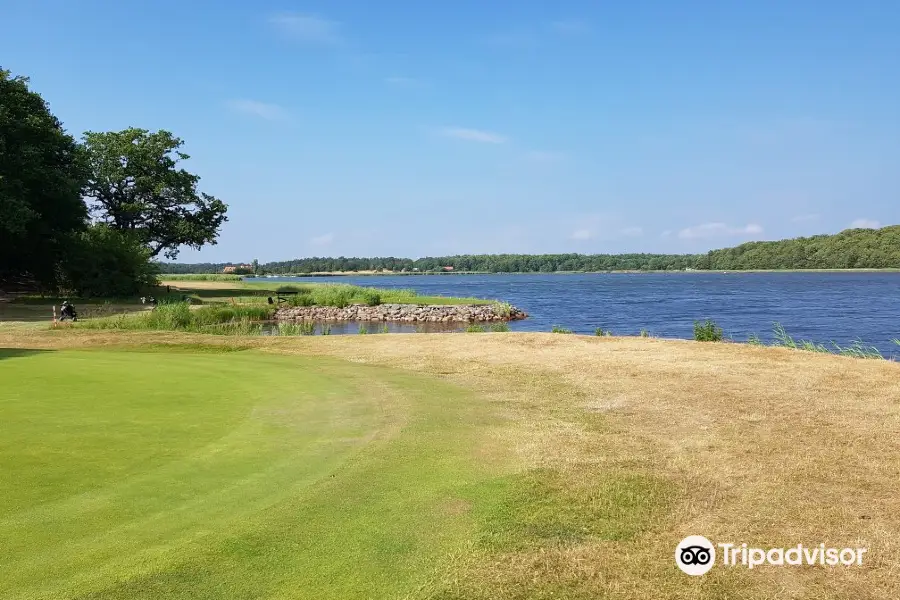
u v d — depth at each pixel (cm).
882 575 382
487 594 360
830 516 466
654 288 8350
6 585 361
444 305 4069
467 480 541
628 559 400
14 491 505
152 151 5581
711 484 532
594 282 11638
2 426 702
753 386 960
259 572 381
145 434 682
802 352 1301
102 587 360
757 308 4503
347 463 588
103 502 486
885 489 521
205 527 442
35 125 3641
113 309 3166
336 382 1024
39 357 1272
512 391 948
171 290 5044
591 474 555
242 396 901
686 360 1211
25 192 3450
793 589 367
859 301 5128
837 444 650
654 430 712
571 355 1298
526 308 4750
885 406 823
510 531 441
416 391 949
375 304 4181
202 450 626
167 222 5750
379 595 358
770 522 456
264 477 548
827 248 14712
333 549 412
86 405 817
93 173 5303
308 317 3856
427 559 400
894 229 14450
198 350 1462
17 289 4353
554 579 376
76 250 4000
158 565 386
